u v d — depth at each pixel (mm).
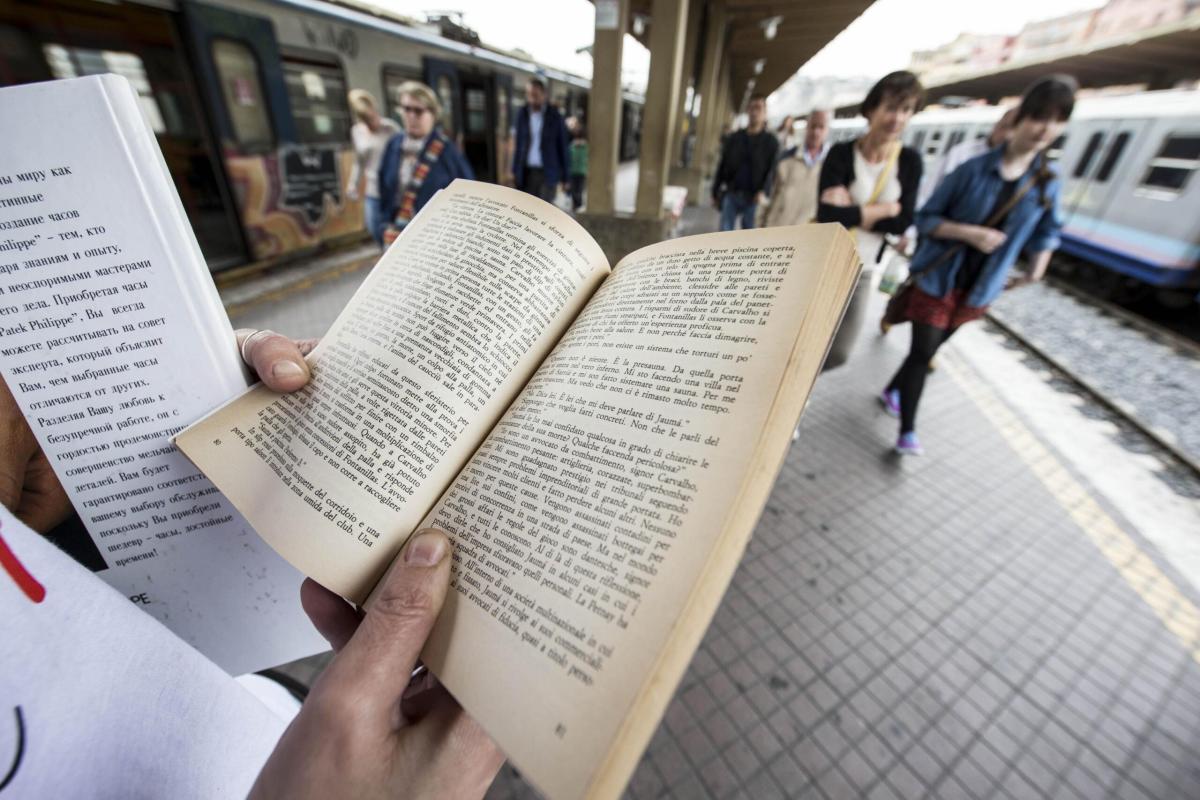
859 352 4566
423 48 6160
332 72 5141
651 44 3803
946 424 3535
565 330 766
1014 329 5699
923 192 4570
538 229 791
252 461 598
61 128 477
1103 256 7320
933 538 2471
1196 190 6055
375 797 450
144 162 509
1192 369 4891
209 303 584
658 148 4078
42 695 363
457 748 501
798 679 1781
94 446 583
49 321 525
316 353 715
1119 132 7215
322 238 5836
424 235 820
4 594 357
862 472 2916
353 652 468
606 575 477
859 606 2080
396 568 524
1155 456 3391
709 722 1637
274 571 726
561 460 580
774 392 507
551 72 9641
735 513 456
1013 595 2184
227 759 551
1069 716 1718
